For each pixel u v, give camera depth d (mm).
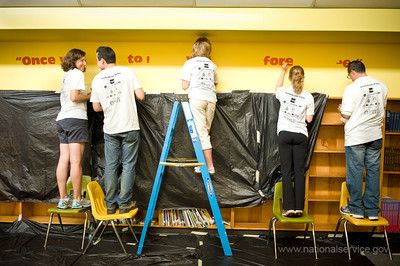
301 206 2650
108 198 2654
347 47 3160
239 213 3191
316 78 3176
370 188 2664
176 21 2787
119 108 2586
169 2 2789
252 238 2957
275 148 2941
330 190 3199
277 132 2822
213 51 3176
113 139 2637
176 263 2439
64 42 3223
